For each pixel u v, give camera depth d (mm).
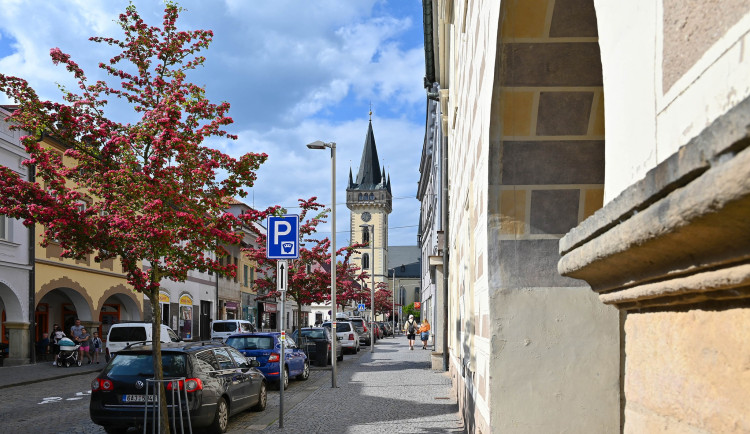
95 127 8750
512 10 3832
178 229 8852
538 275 4355
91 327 30922
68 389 18312
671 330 1440
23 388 18516
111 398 9945
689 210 1005
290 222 11250
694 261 1162
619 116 1676
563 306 4312
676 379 1404
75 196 8570
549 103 4152
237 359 12312
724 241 1025
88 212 8609
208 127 9195
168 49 9469
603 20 1833
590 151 4293
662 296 1408
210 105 9367
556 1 3688
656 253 1253
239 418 12133
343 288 46125
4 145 23875
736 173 869
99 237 8602
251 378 12352
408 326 39094
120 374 10031
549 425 4215
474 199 5855
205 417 10047
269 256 11234
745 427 1074
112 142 8492
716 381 1197
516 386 4258
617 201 1429
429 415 11727
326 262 27234
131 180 8773
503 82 4137
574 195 4340
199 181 9031
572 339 4273
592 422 4203
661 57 1380
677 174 1083
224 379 10961
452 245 15859
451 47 13211
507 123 4246
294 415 12219
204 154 9289
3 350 26094
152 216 8422
